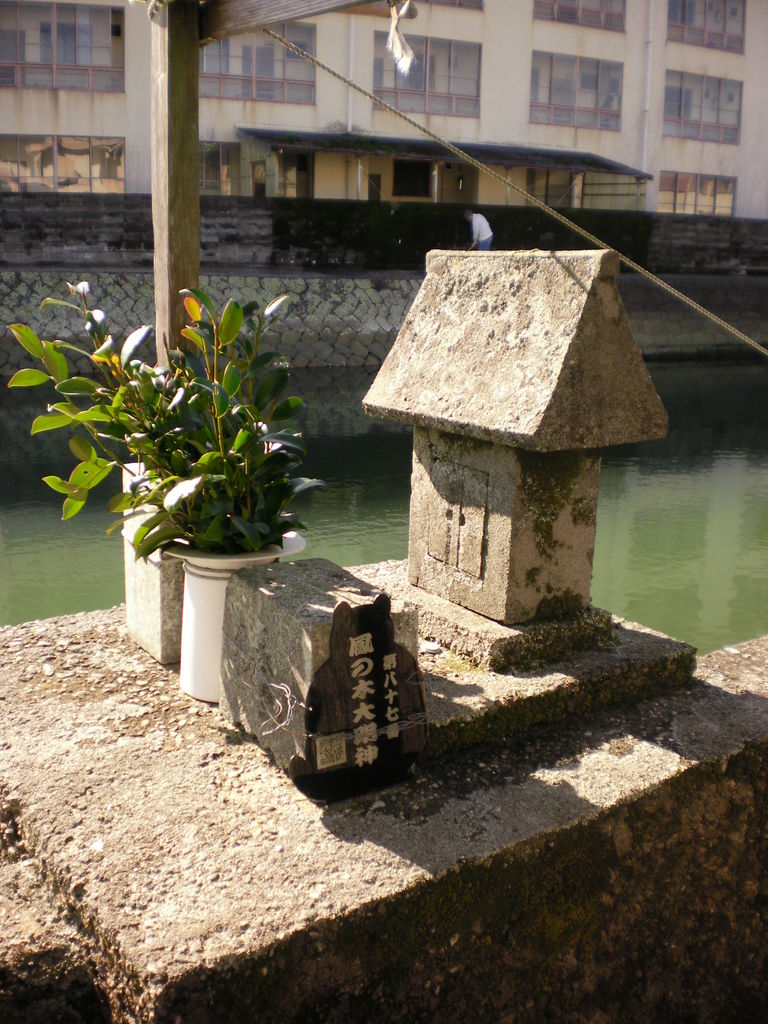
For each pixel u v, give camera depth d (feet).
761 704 9.99
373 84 84.99
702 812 8.85
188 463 9.47
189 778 8.12
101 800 7.79
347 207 72.28
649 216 84.53
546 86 90.17
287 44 9.49
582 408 9.05
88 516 28.30
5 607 20.67
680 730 9.36
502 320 9.87
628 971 8.54
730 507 32.19
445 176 93.35
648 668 10.04
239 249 69.97
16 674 10.04
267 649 8.18
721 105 98.27
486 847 7.39
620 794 8.21
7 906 7.17
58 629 11.30
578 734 9.24
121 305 58.80
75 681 9.91
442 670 9.64
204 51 80.18
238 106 81.71
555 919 7.87
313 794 7.81
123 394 9.47
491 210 77.71
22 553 24.68
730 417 51.21
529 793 8.18
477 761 8.67
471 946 7.38
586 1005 8.28
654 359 72.59
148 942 6.29
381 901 6.79
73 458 36.22
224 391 9.08
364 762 7.86
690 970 9.04
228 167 83.87
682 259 87.25
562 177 95.25
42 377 9.51
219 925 6.46
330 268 72.59
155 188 11.29
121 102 77.25
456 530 10.46
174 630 10.23
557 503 9.84
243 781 8.10
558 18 88.69
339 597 8.13
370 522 28.14
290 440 9.39
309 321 62.90
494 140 89.25
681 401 56.49
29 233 63.93
